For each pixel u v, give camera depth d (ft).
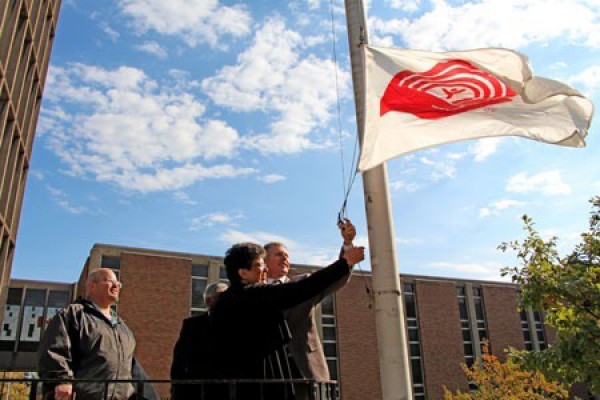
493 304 118.32
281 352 10.54
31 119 73.51
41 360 11.27
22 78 65.00
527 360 29.86
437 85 14.75
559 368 28.55
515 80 14.98
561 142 15.16
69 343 11.72
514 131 14.93
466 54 15.05
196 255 87.51
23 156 70.13
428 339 106.63
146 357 76.84
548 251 30.86
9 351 106.73
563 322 28.27
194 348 11.32
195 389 10.90
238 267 10.77
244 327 10.14
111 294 13.70
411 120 14.33
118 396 12.44
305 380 10.13
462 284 116.57
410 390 12.21
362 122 14.67
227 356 10.25
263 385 10.09
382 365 12.37
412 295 109.70
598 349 26.53
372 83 14.39
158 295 81.00
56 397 10.73
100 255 79.66
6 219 64.85
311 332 11.91
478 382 73.82
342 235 12.25
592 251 31.63
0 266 64.59
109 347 12.59
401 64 14.69
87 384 11.88
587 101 15.14
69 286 115.65
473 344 112.16
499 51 15.01
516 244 31.53
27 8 62.54
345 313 97.50
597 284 27.66
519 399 68.23
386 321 12.58
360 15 15.60
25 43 66.28
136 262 81.35
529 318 122.31
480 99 15.01
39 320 110.93
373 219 13.44
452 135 14.52
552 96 14.79
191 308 83.66
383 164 13.97
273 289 10.00
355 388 93.09
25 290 112.16
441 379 104.53
